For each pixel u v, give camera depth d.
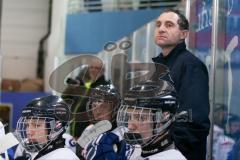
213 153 3.04
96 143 2.22
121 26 6.98
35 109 2.20
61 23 8.46
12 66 11.09
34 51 11.10
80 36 7.41
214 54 2.95
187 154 2.65
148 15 6.73
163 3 6.64
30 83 9.74
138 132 2.15
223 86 3.03
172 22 3.01
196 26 3.47
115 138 2.24
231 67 2.87
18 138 2.23
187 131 2.63
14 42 11.09
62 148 2.19
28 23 11.03
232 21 2.82
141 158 2.19
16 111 8.15
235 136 2.82
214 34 2.94
